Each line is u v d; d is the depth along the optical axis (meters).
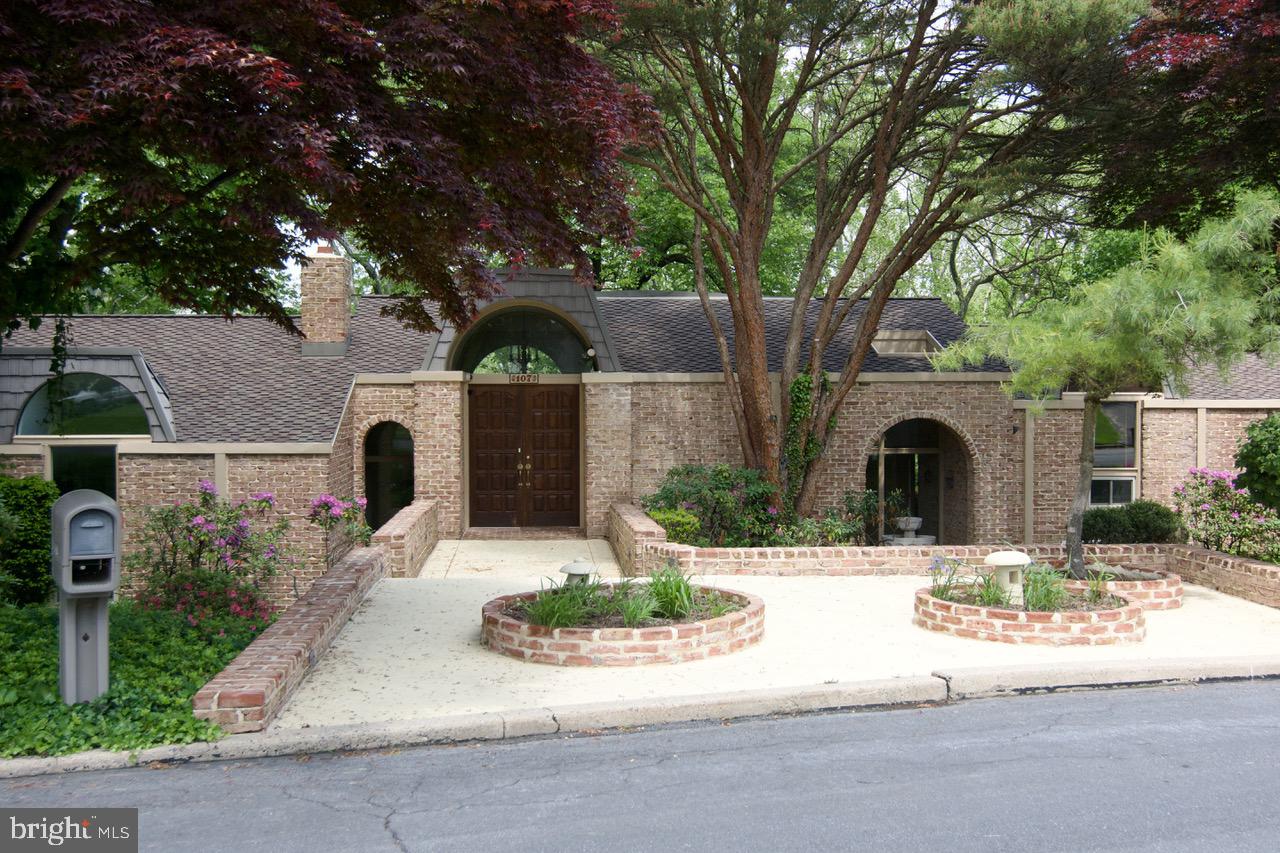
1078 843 4.79
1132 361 10.64
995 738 6.50
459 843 4.82
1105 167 15.30
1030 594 9.27
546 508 19.22
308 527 15.92
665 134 13.52
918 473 19.94
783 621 9.94
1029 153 15.39
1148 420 19.52
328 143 6.77
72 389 15.91
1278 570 10.75
